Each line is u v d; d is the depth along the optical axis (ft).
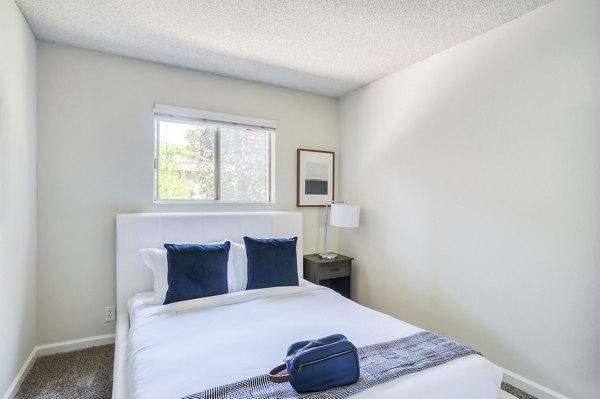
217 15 7.00
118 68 8.86
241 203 10.60
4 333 5.92
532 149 6.77
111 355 8.07
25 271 7.07
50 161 8.09
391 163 10.27
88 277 8.53
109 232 8.73
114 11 6.86
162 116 9.33
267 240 9.04
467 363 4.76
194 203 9.84
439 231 8.74
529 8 6.66
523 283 6.93
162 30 7.62
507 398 6.59
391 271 10.23
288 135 11.52
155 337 5.62
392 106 10.22
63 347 8.23
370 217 11.06
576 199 6.14
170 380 4.26
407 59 9.17
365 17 7.04
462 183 8.16
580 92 6.07
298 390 3.91
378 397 3.95
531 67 6.78
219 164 10.37
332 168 12.41
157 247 8.72
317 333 5.83
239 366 4.64
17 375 6.65
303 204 11.74
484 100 7.66
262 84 11.02
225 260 8.14
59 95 8.20
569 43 6.21
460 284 8.20
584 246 6.04
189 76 9.80
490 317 7.53
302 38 7.98
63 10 6.79
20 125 6.70
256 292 8.02
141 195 9.10
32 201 7.57
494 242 7.47
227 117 10.22
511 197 7.14
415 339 5.49
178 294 7.25
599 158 5.85
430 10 6.75
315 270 10.58
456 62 8.30
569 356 6.22
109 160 8.73
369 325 6.23
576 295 6.14
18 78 6.57
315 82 10.98
